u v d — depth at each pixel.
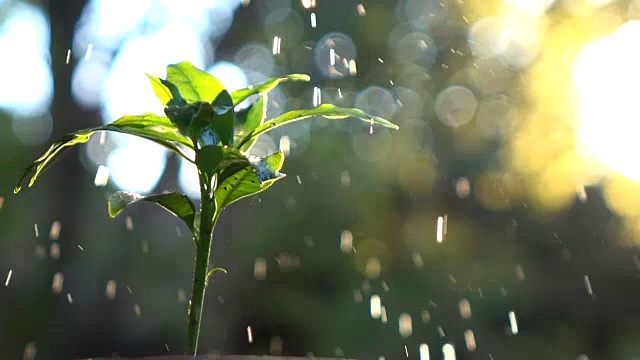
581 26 12.19
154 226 10.99
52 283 10.59
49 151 1.71
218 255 10.68
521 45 12.12
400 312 10.63
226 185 1.69
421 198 11.27
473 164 11.56
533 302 11.47
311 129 10.93
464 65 11.70
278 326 10.49
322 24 11.23
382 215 10.88
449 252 11.11
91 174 10.88
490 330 11.07
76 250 10.71
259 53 11.71
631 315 11.80
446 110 11.56
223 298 10.60
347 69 11.16
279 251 10.59
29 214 10.83
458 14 11.66
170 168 10.34
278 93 11.22
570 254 11.88
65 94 10.79
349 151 10.93
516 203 11.78
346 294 10.52
